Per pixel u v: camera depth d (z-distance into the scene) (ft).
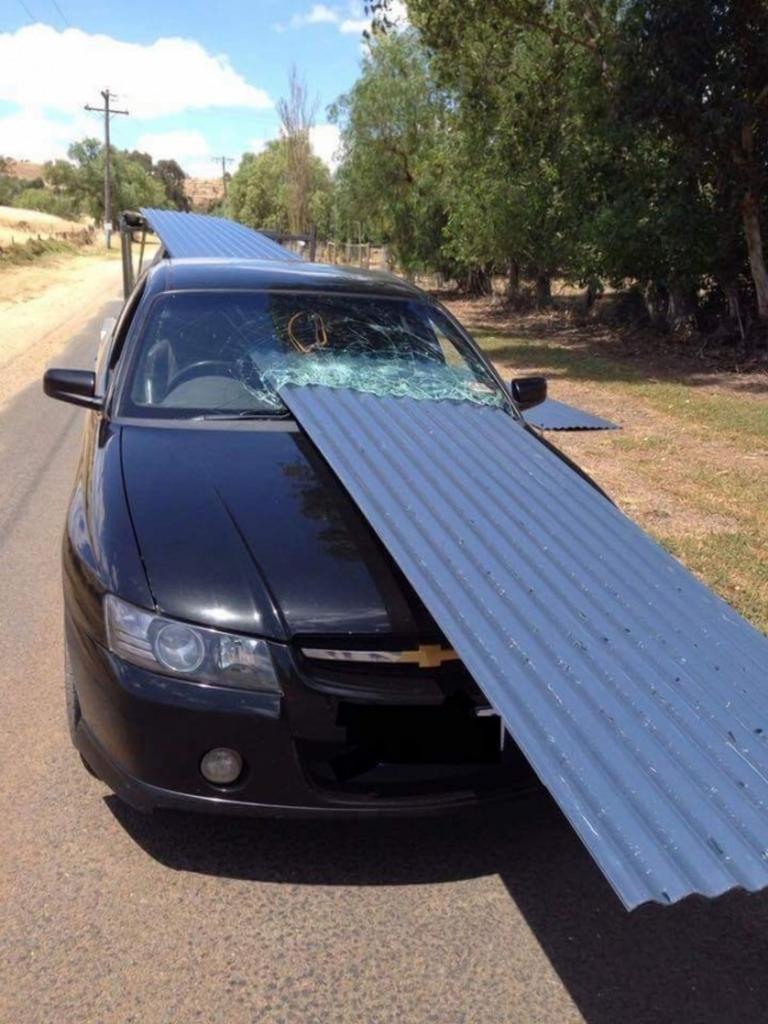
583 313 74.43
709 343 54.13
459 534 9.34
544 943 8.43
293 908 8.69
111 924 8.35
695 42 42.04
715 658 8.38
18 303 68.85
